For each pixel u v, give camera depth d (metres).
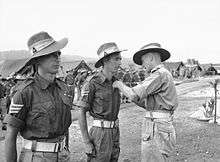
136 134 9.91
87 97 4.33
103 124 4.38
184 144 8.38
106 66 4.38
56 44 3.19
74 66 33.41
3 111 13.63
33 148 3.11
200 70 69.25
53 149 3.16
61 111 3.20
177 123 11.52
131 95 4.32
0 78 15.61
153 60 4.60
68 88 3.46
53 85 3.28
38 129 3.10
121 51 4.35
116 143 4.55
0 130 10.29
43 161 3.10
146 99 4.61
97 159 4.38
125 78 20.16
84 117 4.38
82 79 17.55
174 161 6.98
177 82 40.91
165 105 4.48
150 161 4.57
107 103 4.35
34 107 3.08
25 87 3.07
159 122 4.49
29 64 3.22
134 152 7.83
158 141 4.50
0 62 32.75
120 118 13.27
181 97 22.33
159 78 4.42
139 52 4.64
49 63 3.17
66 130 3.35
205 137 9.21
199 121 11.91
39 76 3.18
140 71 24.39
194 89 29.56
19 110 3.03
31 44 3.17
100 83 4.35
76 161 7.06
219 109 13.49
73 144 8.62
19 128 3.12
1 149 7.95
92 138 4.41
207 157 7.26
